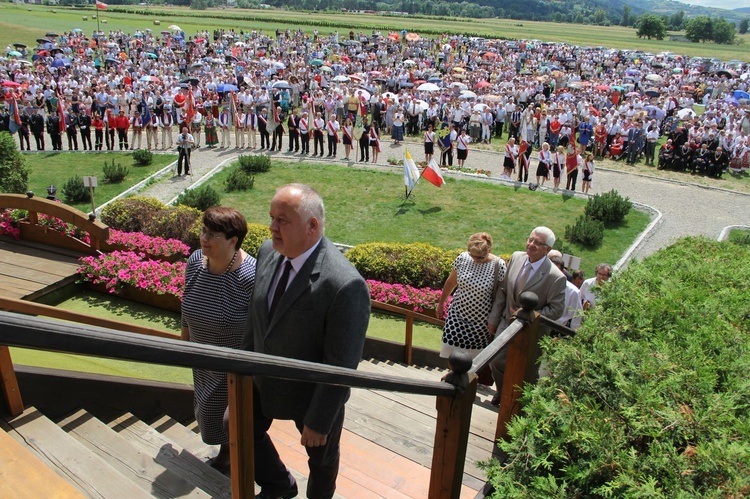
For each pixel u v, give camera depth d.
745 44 150.62
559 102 33.66
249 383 2.25
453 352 3.03
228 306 3.84
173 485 3.53
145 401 4.75
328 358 3.11
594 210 19.16
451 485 3.20
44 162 23.97
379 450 4.70
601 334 3.92
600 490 2.63
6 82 32.78
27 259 10.35
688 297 4.68
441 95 35.06
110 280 9.84
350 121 25.34
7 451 2.94
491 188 21.91
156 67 44.72
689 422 2.94
